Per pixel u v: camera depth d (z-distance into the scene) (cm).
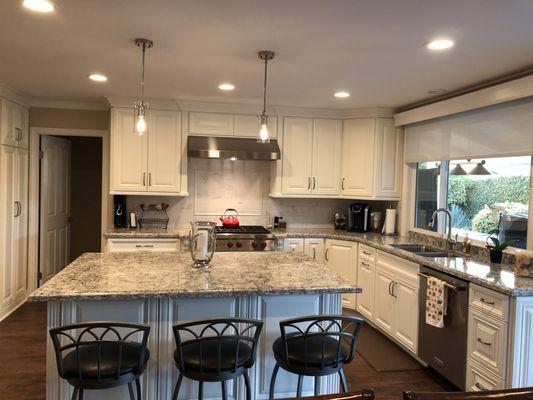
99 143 649
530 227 313
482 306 274
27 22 245
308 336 211
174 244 461
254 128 495
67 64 331
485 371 270
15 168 460
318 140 509
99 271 267
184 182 484
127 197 512
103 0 214
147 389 244
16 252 469
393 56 294
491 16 223
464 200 400
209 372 205
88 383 196
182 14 229
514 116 321
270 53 292
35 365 337
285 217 548
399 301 380
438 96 420
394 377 332
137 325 201
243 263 303
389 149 491
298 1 210
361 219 519
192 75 357
